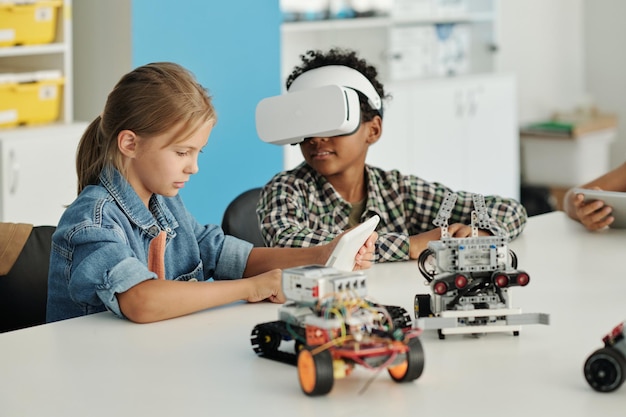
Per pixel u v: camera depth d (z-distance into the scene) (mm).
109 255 1485
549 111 6078
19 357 1304
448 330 1312
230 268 1796
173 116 1534
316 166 2035
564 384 1164
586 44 6234
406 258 1860
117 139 1574
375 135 2113
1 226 1761
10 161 3381
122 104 1557
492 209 2023
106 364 1270
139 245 1637
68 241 1536
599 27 6164
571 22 6164
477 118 5137
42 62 3732
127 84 1562
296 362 1241
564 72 6164
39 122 3629
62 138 3557
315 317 1123
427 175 4895
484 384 1165
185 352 1314
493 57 5352
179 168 1578
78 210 1560
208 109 1580
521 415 1073
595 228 2096
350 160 2031
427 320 1287
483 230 1947
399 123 4699
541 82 6004
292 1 4418
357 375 1200
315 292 1146
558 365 1229
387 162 4664
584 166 5629
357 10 4688
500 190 5336
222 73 3912
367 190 2127
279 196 2016
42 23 3582
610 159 6211
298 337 1197
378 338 1126
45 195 3520
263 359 1278
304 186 2064
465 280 1295
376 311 1161
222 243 1811
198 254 1789
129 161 1616
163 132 1543
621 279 1674
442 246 1316
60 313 1570
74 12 3787
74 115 3883
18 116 3543
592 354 1140
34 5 3529
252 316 1492
